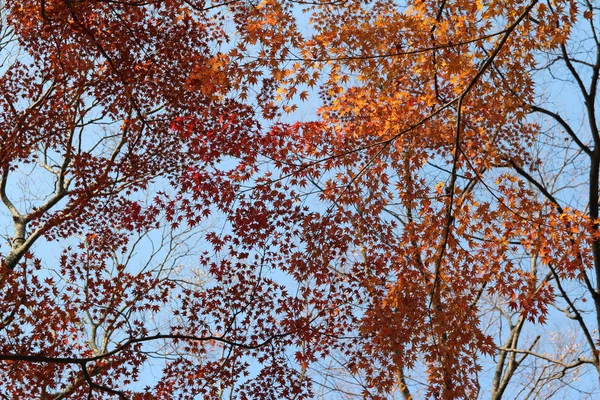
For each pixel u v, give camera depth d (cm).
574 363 930
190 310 1021
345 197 795
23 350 893
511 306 724
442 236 748
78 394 929
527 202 742
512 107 737
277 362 983
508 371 1044
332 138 797
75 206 1096
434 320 755
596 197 887
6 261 1008
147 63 1130
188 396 949
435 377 723
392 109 779
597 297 852
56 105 1133
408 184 808
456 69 674
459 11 671
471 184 885
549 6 655
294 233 862
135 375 977
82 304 1019
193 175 788
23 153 1166
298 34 678
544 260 720
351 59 692
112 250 1154
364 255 1081
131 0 963
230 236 893
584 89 920
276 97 699
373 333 793
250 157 774
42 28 1009
